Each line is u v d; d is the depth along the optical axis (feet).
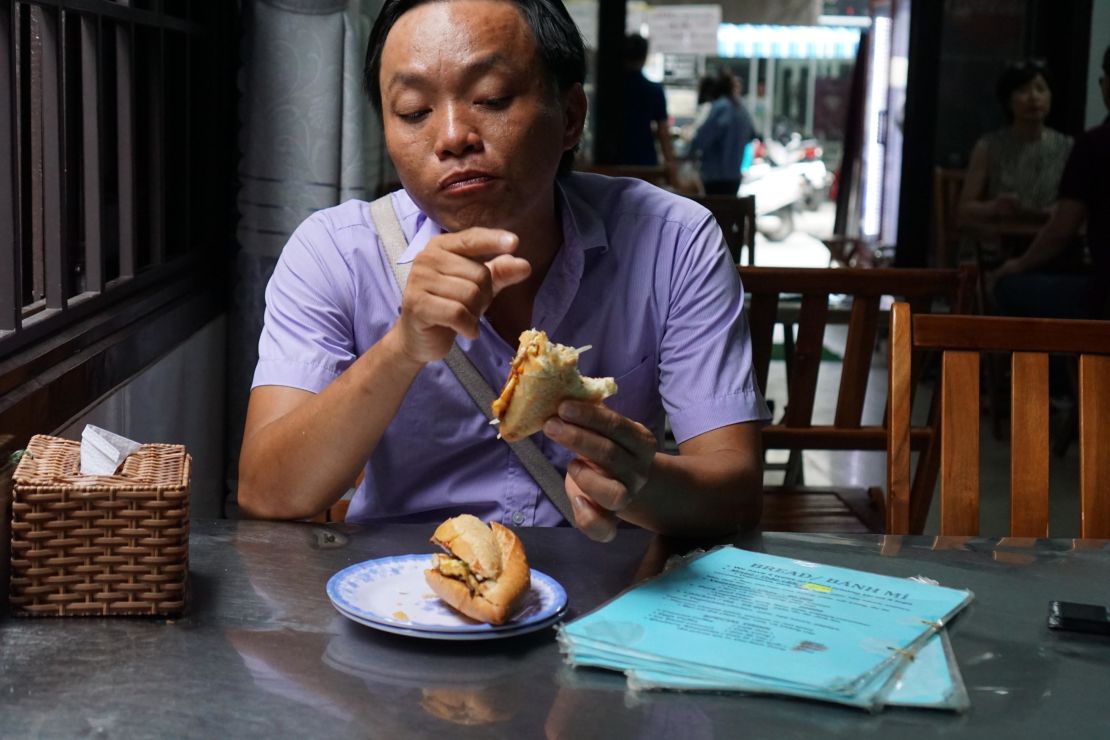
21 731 2.80
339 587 3.63
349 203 5.44
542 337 3.70
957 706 3.01
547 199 4.91
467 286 3.91
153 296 7.47
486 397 5.01
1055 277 16.71
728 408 4.99
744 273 8.07
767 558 4.04
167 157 8.51
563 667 3.23
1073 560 4.30
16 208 5.18
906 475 5.29
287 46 8.70
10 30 5.07
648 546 4.35
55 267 5.89
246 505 4.70
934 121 21.25
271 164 8.80
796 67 21.59
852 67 21.67
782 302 20.90
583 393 3.71
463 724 2.89
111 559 3.49
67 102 6.98
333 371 5.02
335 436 4.41
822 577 3.87
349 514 5.36
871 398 18.63
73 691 3.01
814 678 3.05
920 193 21.49
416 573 3.87
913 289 8.21
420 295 3.96
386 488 5.25
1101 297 15.34
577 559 4.18
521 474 5.15
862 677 3.07
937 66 21.03
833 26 21.43
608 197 5.38
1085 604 3.73
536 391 3.65
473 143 4.22
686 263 5.25
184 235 8.61
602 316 5.22
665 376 5.22
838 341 22.93
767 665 3.12
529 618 3.42
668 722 2.92
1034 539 4.57
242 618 3.53
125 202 7.22
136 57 7.95
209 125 9.06
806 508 8.48
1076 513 13.17
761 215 22.43
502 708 2.98
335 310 5.19
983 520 13.16
